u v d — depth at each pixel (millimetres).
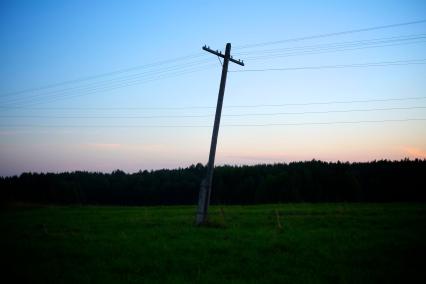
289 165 127062
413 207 43562
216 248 18562
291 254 17562
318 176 103750
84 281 13383
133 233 24500
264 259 16469
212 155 27938
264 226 27797
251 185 108500
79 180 130875
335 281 13344
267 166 130125
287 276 13859
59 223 32406
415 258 16406
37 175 134250
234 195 109938
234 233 23484
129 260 16406
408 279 13297
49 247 19688
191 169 137875
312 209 42844
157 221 31672
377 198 94625
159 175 133625
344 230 24781
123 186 124500
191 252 18078
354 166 115750
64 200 112938
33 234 25156
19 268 15281
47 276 14016
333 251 17938
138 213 42688
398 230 24312
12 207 58719
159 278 13820
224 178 120625
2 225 31828
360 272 14211
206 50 26875
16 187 118875
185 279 13641
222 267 15219
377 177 98438
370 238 21391
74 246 19859
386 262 15750
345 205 52344
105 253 17953
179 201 118000
